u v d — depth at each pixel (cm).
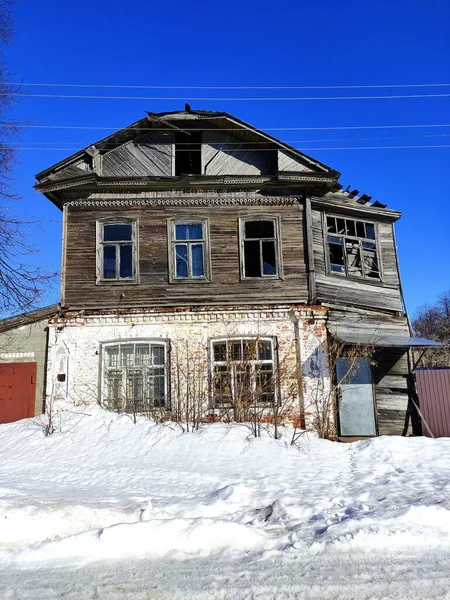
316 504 781
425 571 547
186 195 1661
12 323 1555
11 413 1515
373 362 1554
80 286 1594
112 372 1541
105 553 589
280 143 1673
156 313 1557
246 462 1110
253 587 510
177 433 1296
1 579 529
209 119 1683
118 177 1620
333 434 1480
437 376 1575
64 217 1644
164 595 496
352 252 1747
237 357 1534
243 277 1612
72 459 1162
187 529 626
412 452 1224
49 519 659
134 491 892
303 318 1561
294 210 1677
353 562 568
